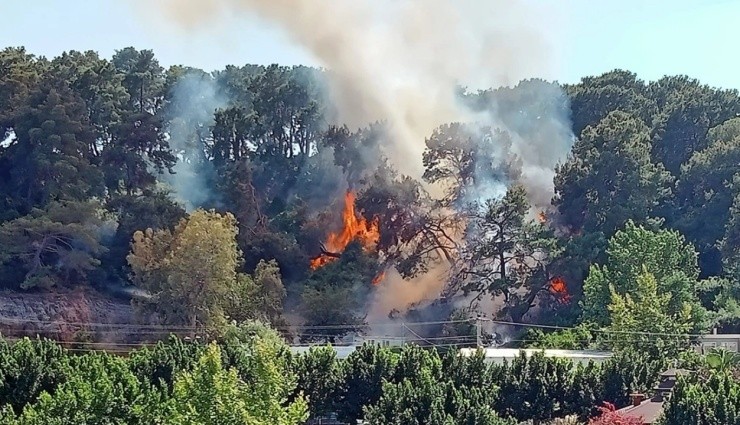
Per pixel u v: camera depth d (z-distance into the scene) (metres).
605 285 92.12
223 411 37.00
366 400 54.34
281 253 116.38
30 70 119.50
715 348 78.88
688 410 45.56
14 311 102.62
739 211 108.38
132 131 122.31
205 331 93.31
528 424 58.38
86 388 40.12
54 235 106.31
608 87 137.62
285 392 41.00
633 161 113.38
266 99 132.50
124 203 114.06
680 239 98.38
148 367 51.66
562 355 73.75
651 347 78.88
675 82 146.75
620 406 57.62
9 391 47.25
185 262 97.69
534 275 107.69
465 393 48.28
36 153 112.38
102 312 105.69
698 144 133.62
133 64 143.00
